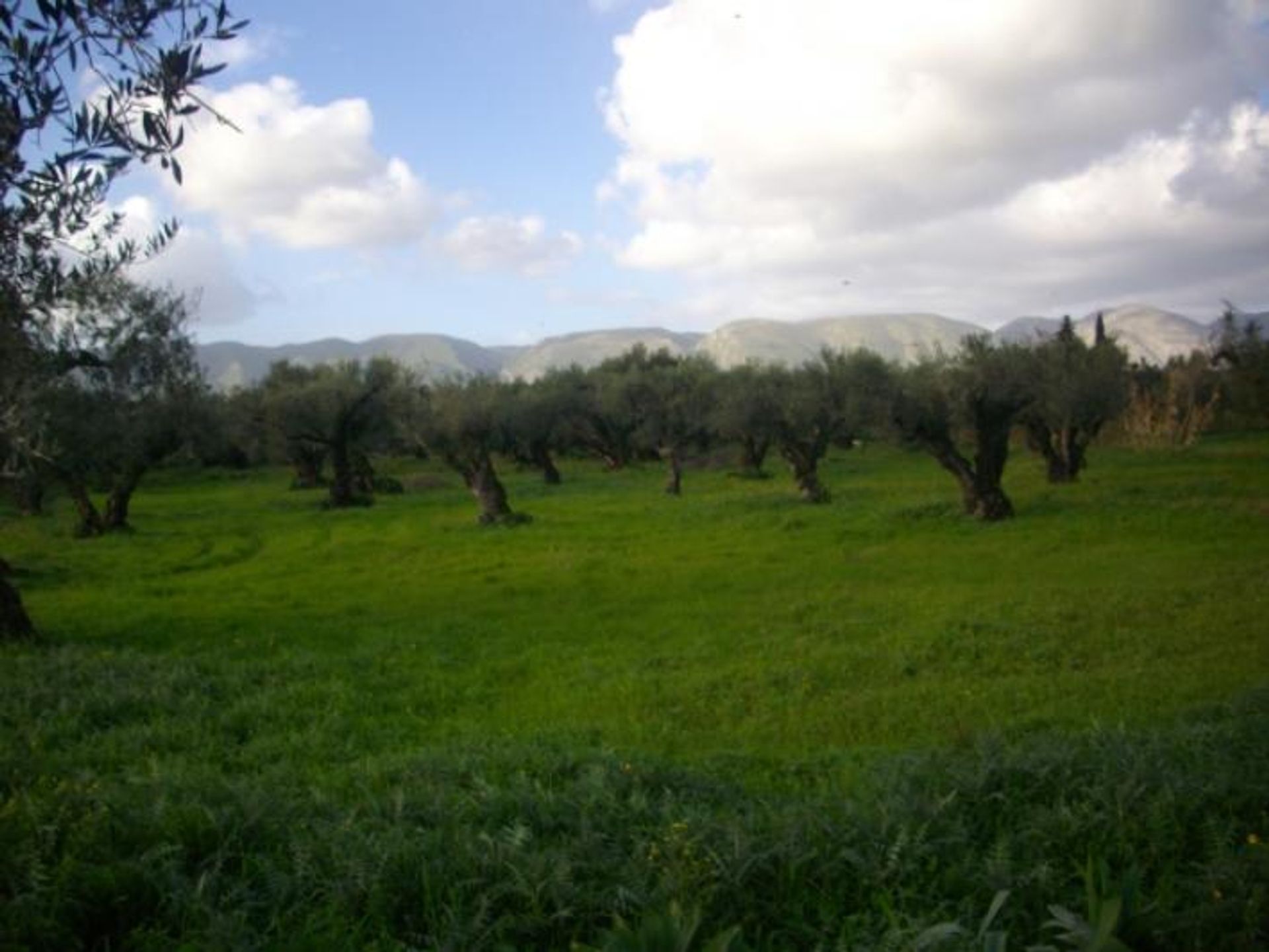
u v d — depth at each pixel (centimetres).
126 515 3631
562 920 457
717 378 4906
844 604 1781
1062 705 1055
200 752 944
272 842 553
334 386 4400
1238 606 1535
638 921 451
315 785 793
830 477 4797
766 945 450
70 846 503
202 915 458
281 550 3053
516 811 621
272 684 1270
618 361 7600
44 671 1231
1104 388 3481
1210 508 2750
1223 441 5538
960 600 1734
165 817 562
